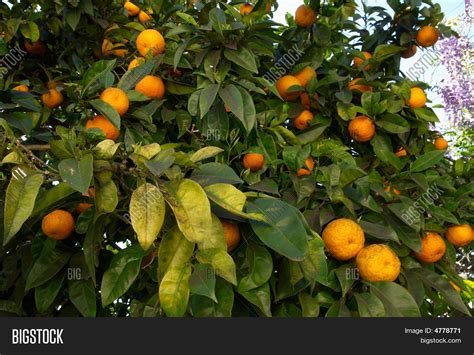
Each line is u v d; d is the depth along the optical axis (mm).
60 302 1043
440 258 1173
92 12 1316
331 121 1269
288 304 973
